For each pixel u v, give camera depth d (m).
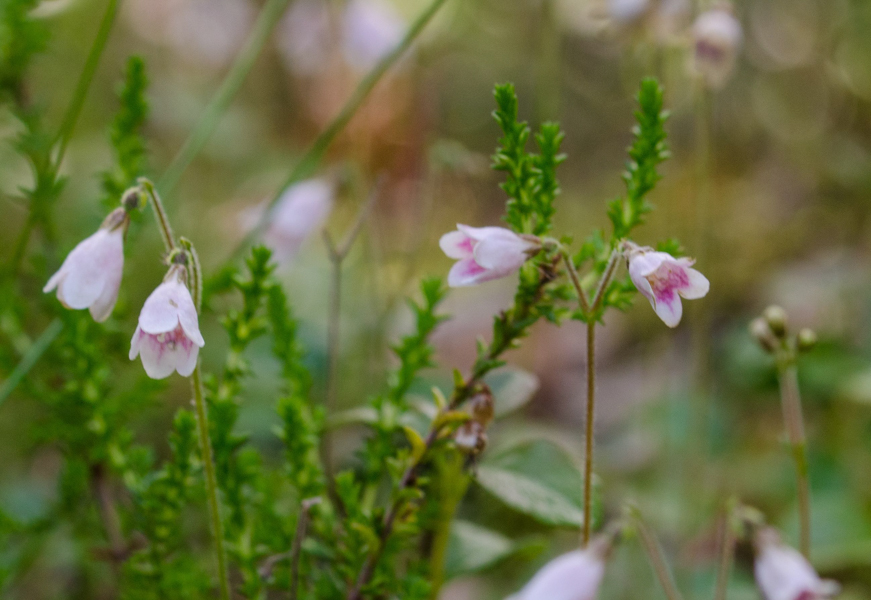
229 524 0.28
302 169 0.32
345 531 0.28
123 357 0.30
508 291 0.62
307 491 0.28
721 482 0.42
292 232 0.36
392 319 0.43
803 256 0.64
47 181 0.30
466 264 0.26
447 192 0.68
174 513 0.28
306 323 0.44
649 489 0.42
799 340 0.30
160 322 0.25
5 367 0.30
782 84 0.94
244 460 0.28
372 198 0.31
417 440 0.27
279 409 0.28
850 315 0.53
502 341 0.27
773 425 0.48
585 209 0.83
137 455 0.29
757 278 0.63
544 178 0.27
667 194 0.67
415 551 0.30
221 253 0.57
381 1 0.57
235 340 0.28
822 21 0.91
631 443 0.46
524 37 1.14
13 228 0.50
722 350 0.53
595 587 0.26
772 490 0.41
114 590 0.33
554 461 0.29
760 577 0.27
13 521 0.29
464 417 0.27
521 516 0.39
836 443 0.43
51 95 0.66
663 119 0.27
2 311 0.30
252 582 0.28
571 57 1.05
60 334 0.29
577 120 1.05
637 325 0.62
